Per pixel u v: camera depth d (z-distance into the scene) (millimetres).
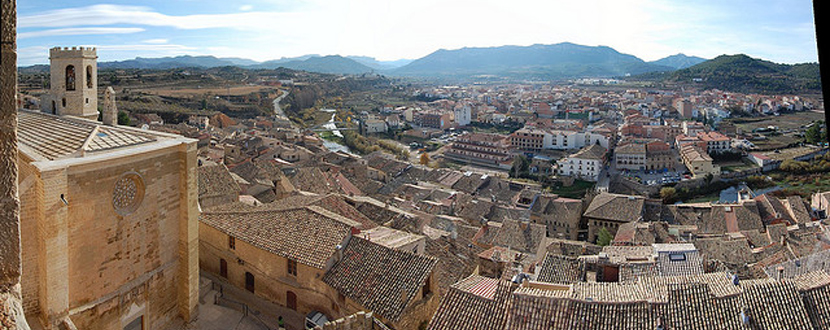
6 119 7074
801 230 76625
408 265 37281
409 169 153500
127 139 35531
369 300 35312
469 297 33000
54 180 27781
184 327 37031
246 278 42312
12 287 7477
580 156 178125
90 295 31219
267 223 42906
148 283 34688
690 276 36062
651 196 159500
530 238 72875
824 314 28812
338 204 53000
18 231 7445
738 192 155000
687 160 181875
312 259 38469
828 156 174250
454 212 106000
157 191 34719
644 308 29734
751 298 29703
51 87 46594
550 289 34562
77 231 30047
